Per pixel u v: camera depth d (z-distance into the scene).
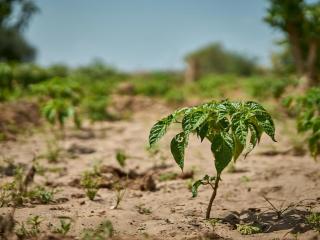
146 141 3.56
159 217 1.89
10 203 1.97
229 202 2.06
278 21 5.25
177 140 1.68
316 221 1.77
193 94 7.29
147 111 5.45
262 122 1.67
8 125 3.82
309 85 5.17
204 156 2.99
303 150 3.02
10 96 4.95
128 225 1.78
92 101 4.80
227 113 1.66
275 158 2.86
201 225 1.78
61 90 3.82
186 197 2.13
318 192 2.14
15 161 2.78
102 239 1.56
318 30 5.12
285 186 2.23
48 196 2.05
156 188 2.30
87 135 3.78
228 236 1.69
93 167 2.61
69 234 1.66
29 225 1.72
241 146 1.73
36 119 4.25
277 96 4.95
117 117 4.89
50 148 3.11
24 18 7.35
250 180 2.37
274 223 1.80
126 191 2.23
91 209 1.95
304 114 2.60
